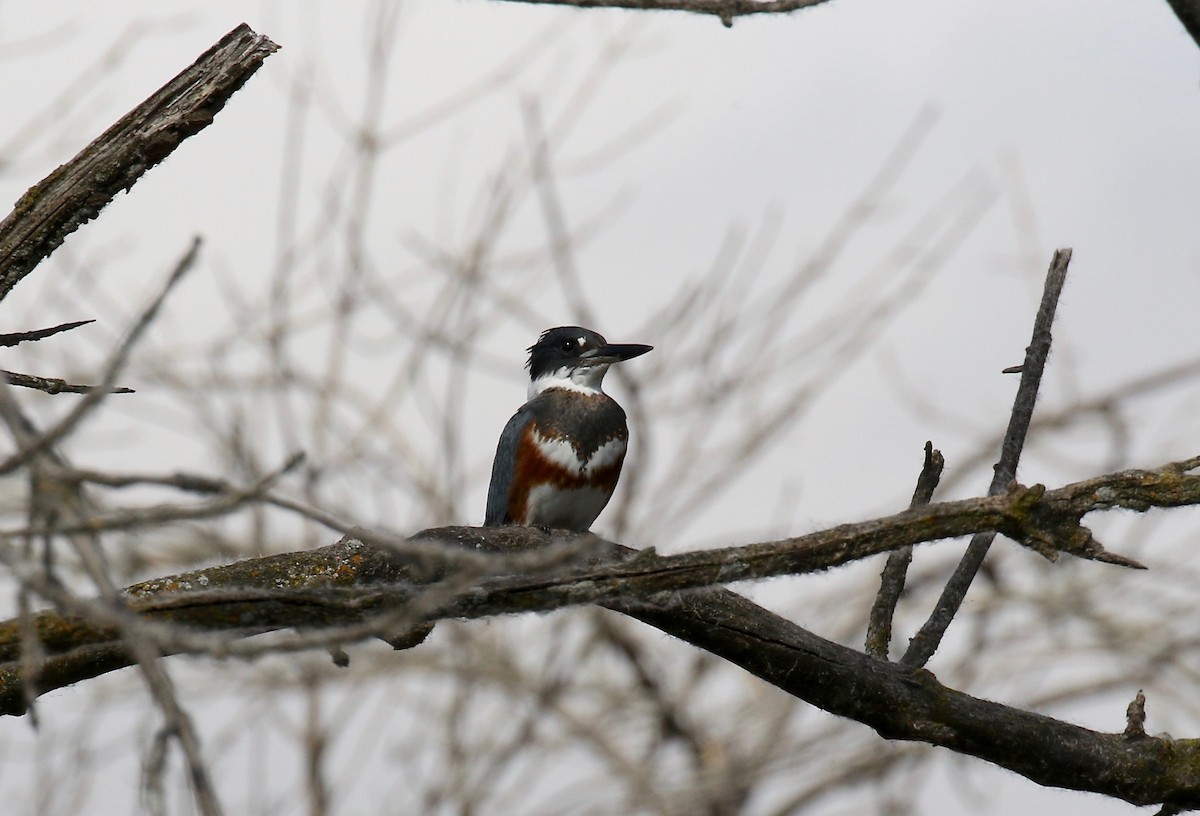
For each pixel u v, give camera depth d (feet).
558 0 21.45
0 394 11.94
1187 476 17.31
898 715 20.52
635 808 50.80
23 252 19.25
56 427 11.62
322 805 48.85
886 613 21.50
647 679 54.08
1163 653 50.55
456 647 52.11
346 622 18.20
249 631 18.01
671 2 21.24
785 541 17.72
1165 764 20.17
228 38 19.53
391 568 20.17
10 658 16.74
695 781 51.29
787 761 51.80
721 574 17.58
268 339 49.55
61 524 11.36
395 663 51.11
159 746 10.55
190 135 19.58
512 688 51.37
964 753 20.63
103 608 11.21
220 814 10.10
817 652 20.27
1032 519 17.49
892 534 17.61
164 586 19.33
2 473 11.81
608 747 52.08
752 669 20.66
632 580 17.62
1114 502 17.51
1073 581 52.16
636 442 51.01
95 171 19.25
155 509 11.51
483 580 17.46
